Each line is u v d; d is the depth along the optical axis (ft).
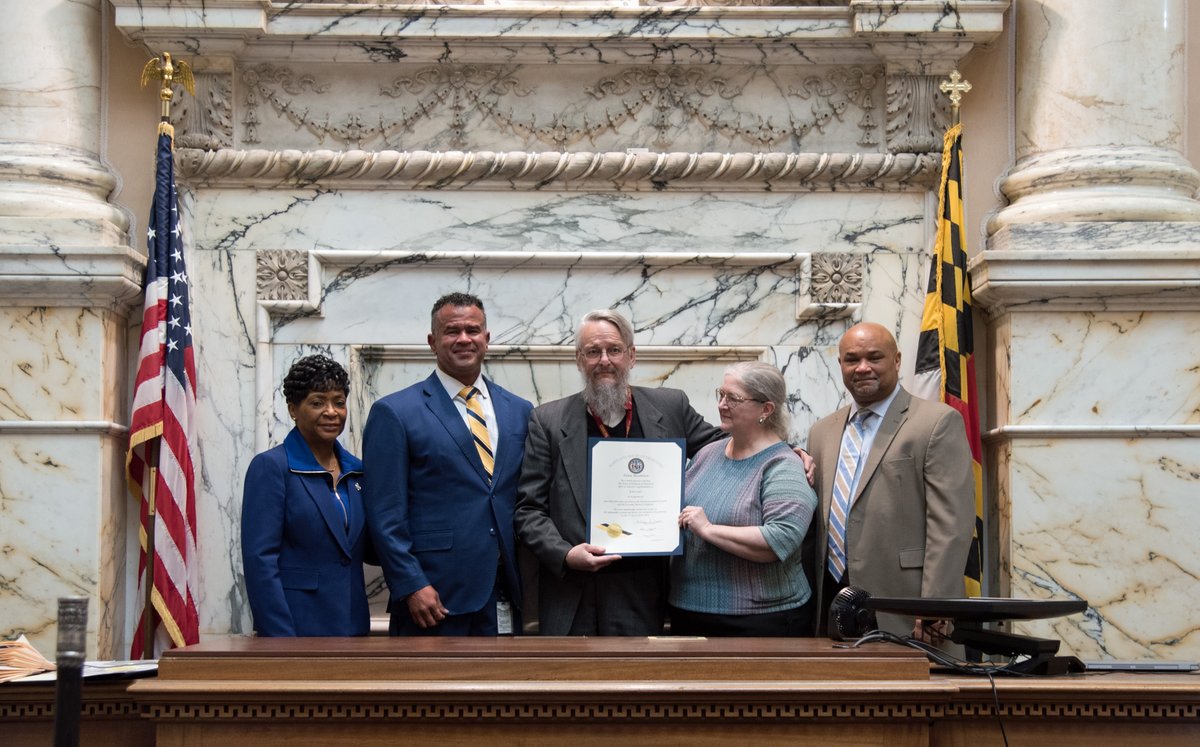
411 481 15.16
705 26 17.95
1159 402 16.81
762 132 18.39
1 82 17.65
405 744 9.75
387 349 17.93
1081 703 9.97
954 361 16.96
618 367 14.78
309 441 15.29
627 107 18.40
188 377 17.08
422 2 18.61
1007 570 16.90
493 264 17.95
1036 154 18.02
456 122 18.38
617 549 14.11
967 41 17.79
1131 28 17.81
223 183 18.03
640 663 9.86
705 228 18.20
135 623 17.48
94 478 16.83
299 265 17.93
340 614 14.75
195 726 9.77
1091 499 16.72
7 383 16.89
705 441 15.46
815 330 18.11
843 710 9.77
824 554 14.98
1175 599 16.55
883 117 18.40
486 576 14.79
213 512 17.61
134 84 18.30
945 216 17.35
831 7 17.94
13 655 11.30
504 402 15.67
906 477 14.75
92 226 17.12
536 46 18.07
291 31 17.79
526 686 9.63
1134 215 17.12
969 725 10.11
